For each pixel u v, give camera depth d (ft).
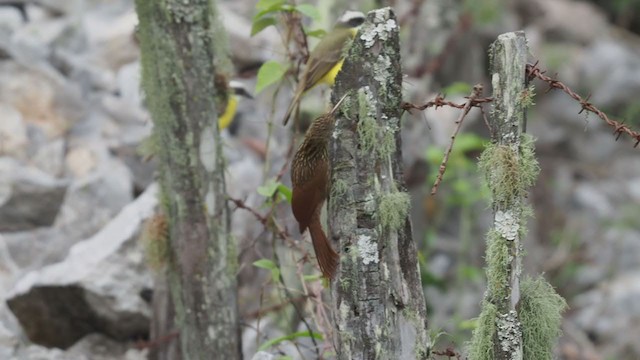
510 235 23.82
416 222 60.80
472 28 69.05
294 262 32.50
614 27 101.09
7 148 48.21
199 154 31.19
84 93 54.70
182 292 31.86
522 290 24.35
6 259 42.32
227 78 33.24
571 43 95.76
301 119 46.93
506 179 23.63
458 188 57.98
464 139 56.49
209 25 31.01
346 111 24.39
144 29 31.19
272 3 33.78
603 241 72.08
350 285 24.48
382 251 24.36
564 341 61.67
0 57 52.34
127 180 46.96
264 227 34.04
